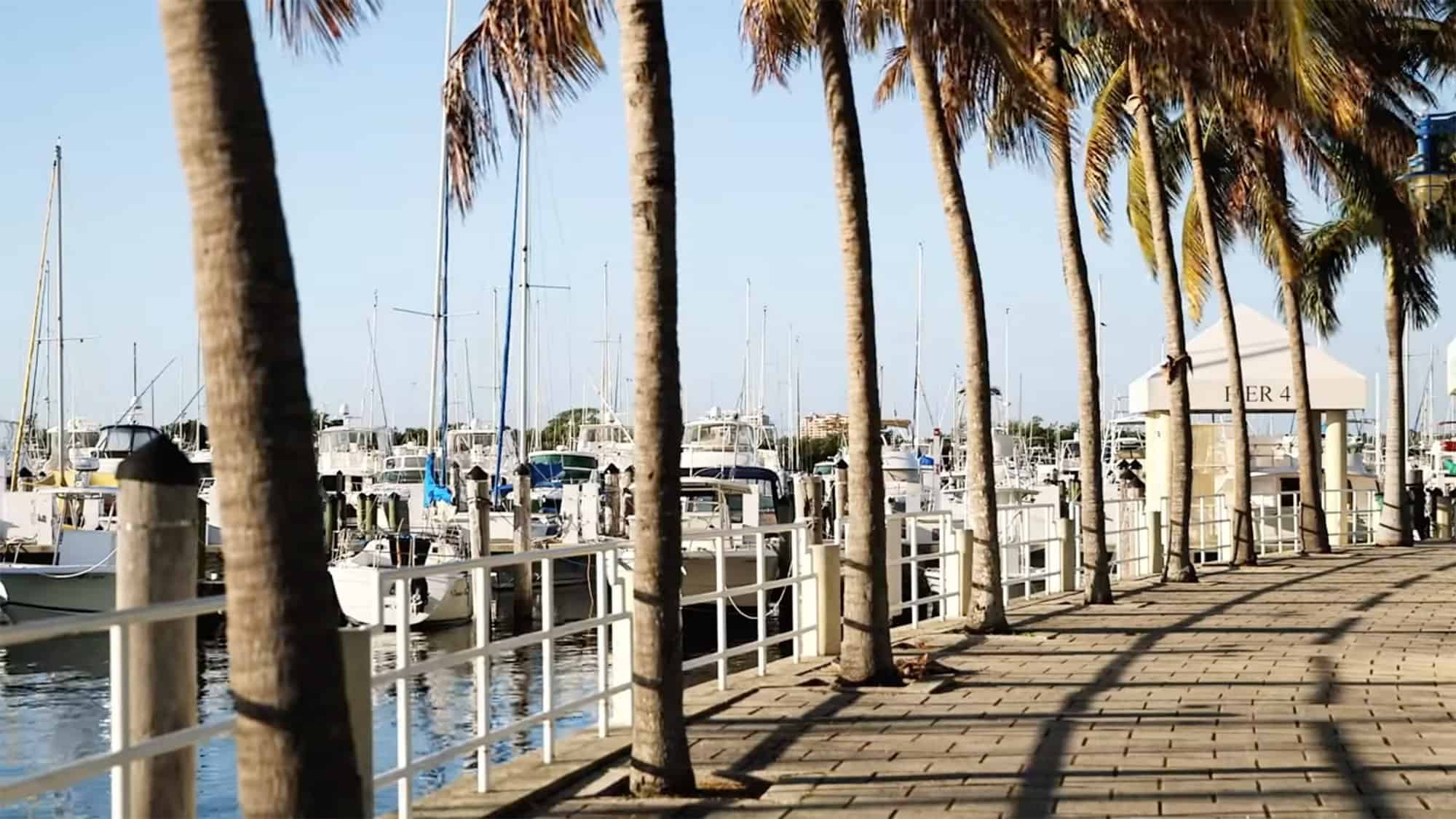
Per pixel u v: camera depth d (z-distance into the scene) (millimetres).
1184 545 24891
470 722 19984
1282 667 14555
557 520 42031
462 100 11445
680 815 8562
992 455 17547
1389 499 35312
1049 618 19266
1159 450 35062
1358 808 8492
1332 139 28484
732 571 31656
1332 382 34406
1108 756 10117
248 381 4988
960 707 12188
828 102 13047
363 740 7344
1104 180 25828
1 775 16594
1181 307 25047
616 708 11398
